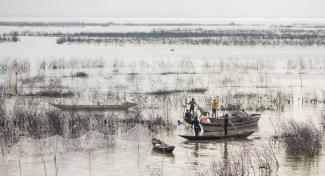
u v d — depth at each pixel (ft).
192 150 177.37
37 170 155.94
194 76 345.31
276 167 156.25
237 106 242.99
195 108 242.58
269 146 179.32
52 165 160.25
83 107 236.22
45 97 268.82
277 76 348.38
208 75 350.84
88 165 160.56
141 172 154.30
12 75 336.90
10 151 173.78
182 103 252.21
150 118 214.48
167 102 253.65
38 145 179.83
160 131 202.90
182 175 150.41
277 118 223.30
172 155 171.32
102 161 164.35
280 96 263.90
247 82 321.52
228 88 298.56
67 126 200.03
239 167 149.79
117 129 198.90
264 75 351.25
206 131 201.16
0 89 284.41
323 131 191.62
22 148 176.86
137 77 339.98
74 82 318.04
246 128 207.10
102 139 186.29
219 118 206.90
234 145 183.21
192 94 277.85
